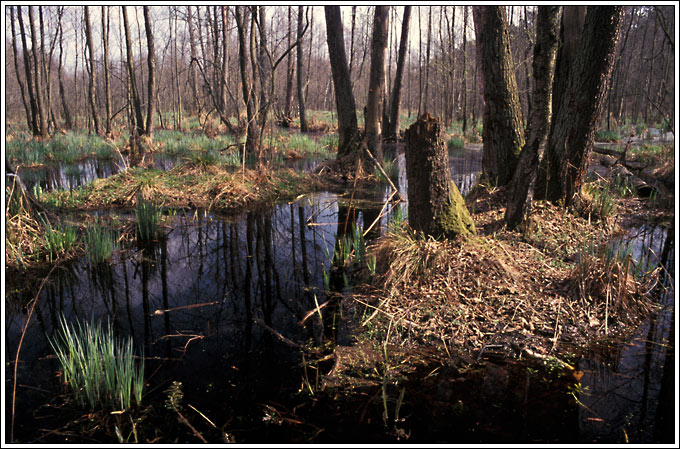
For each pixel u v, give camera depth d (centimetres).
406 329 388
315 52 3962
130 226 706
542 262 486
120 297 468
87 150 1666
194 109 3438
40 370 337
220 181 938
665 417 277
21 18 1961
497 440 258
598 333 376
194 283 505
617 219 693
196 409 291
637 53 2738
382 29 1084
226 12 2045
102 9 1936
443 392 306
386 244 504
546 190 622
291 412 288
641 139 1869
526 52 1764
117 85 3681
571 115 610
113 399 298
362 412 286
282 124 2838
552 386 311
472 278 444
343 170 1165
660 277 487
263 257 588
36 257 555
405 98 4634
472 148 1844
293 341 378
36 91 2028
